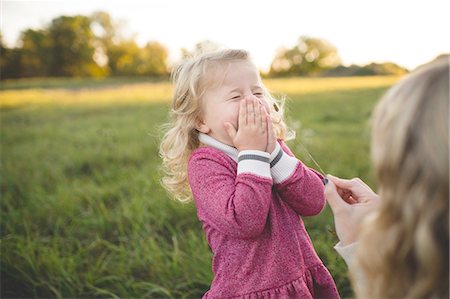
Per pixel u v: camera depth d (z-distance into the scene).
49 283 2.85
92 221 3.62
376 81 14.51
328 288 1.44
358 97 11.91
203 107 1.52
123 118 10.07
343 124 7.95
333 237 2.96
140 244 3.15
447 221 0.71
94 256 3.25
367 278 0.85
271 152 1.40
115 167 5.32
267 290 1.34
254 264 1.35
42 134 8.34
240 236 1.30
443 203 0.70
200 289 2.75
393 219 0.76
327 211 3.38
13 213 3.82
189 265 2.87
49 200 4.19
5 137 8.14
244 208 1.27
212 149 1.47
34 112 12.42
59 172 5.30
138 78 22.66
